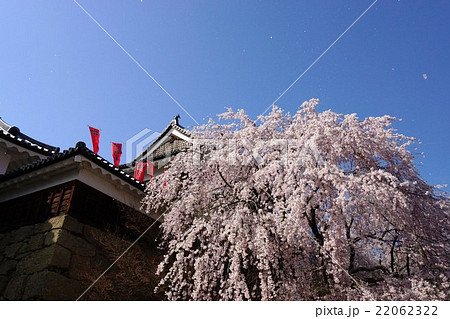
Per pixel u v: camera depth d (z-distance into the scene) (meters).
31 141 15.40
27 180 9.91
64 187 9.33
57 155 9.17
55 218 8.76
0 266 8.69
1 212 10.27
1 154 12.23
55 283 7.74
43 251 8.26
